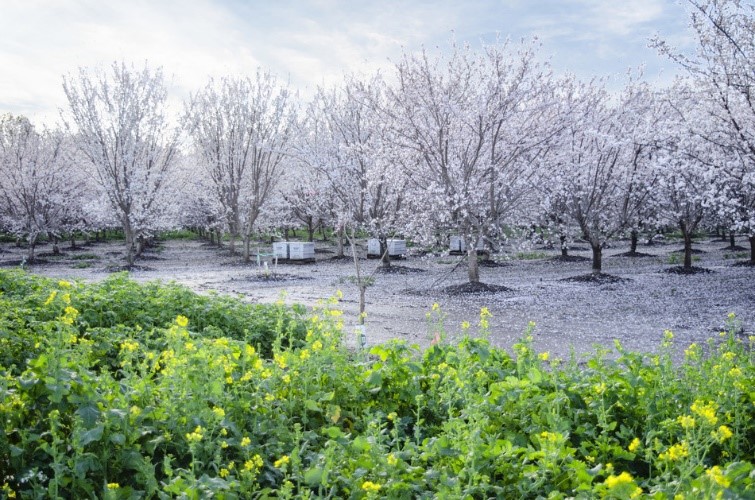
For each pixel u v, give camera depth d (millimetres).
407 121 17609
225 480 3113
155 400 3820
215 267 26828
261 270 25078
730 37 13625
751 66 13297
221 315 8359
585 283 18766
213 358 4215
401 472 3061
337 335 5352
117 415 3271
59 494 3080
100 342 6207
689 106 15766
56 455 2984
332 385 4547
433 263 27156
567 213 20609
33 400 3479
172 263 29172
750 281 18031
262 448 3662
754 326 11438
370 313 13742
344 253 33656
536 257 29578
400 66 18047
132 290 8812
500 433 3791
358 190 22359
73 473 3008
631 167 19000
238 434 3643
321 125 27906
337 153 21953
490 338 10805
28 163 30734
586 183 19188
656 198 21031
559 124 17625
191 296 8898
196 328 8117
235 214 30406
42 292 8023
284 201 32938
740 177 14930
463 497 2793
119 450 3227
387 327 11914
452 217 17922
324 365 4648
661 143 15820
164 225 31438
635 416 4062
